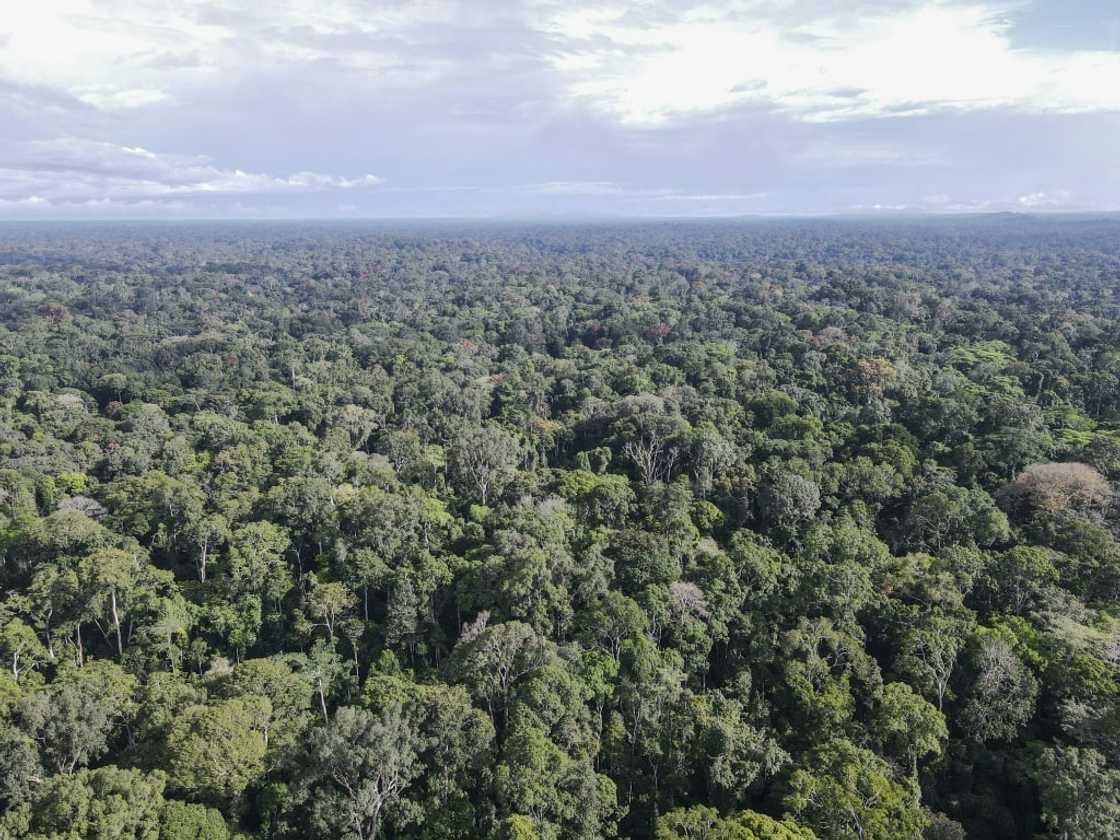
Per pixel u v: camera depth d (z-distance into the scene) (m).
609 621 50.31
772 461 77.81
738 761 42.03
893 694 43.78
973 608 56.00
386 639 56.38
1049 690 45.91
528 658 46.81
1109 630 48.09
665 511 69.44
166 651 54.75
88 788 34.88
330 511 69.31
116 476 85.88
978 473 77.94
